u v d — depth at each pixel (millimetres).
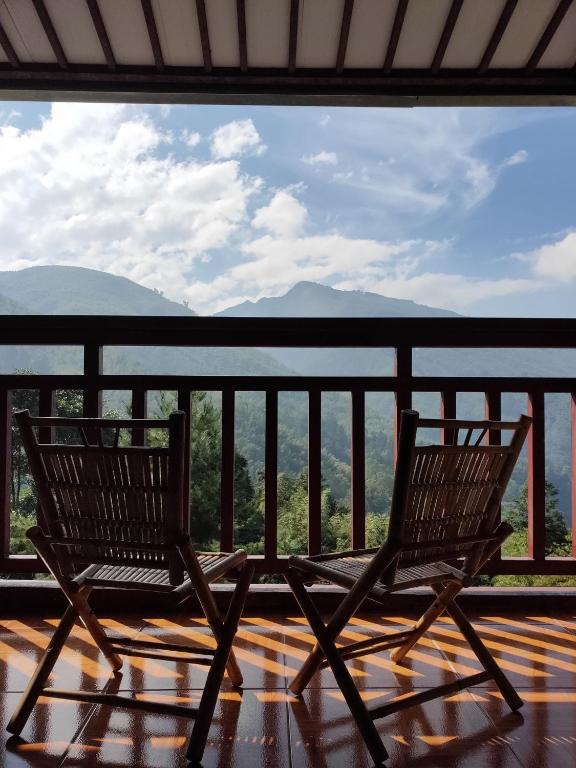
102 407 2604
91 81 3072
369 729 1458
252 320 2533
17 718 1559
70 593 1631
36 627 2363
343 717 1664
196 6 2721
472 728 1608
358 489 2580
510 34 2898
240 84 3098
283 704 1733
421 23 2859
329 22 2842
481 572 2652
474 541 1707
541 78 3045
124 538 1546
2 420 2594
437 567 1812
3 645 2168
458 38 2936
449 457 1561
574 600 2600
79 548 1613
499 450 1662
